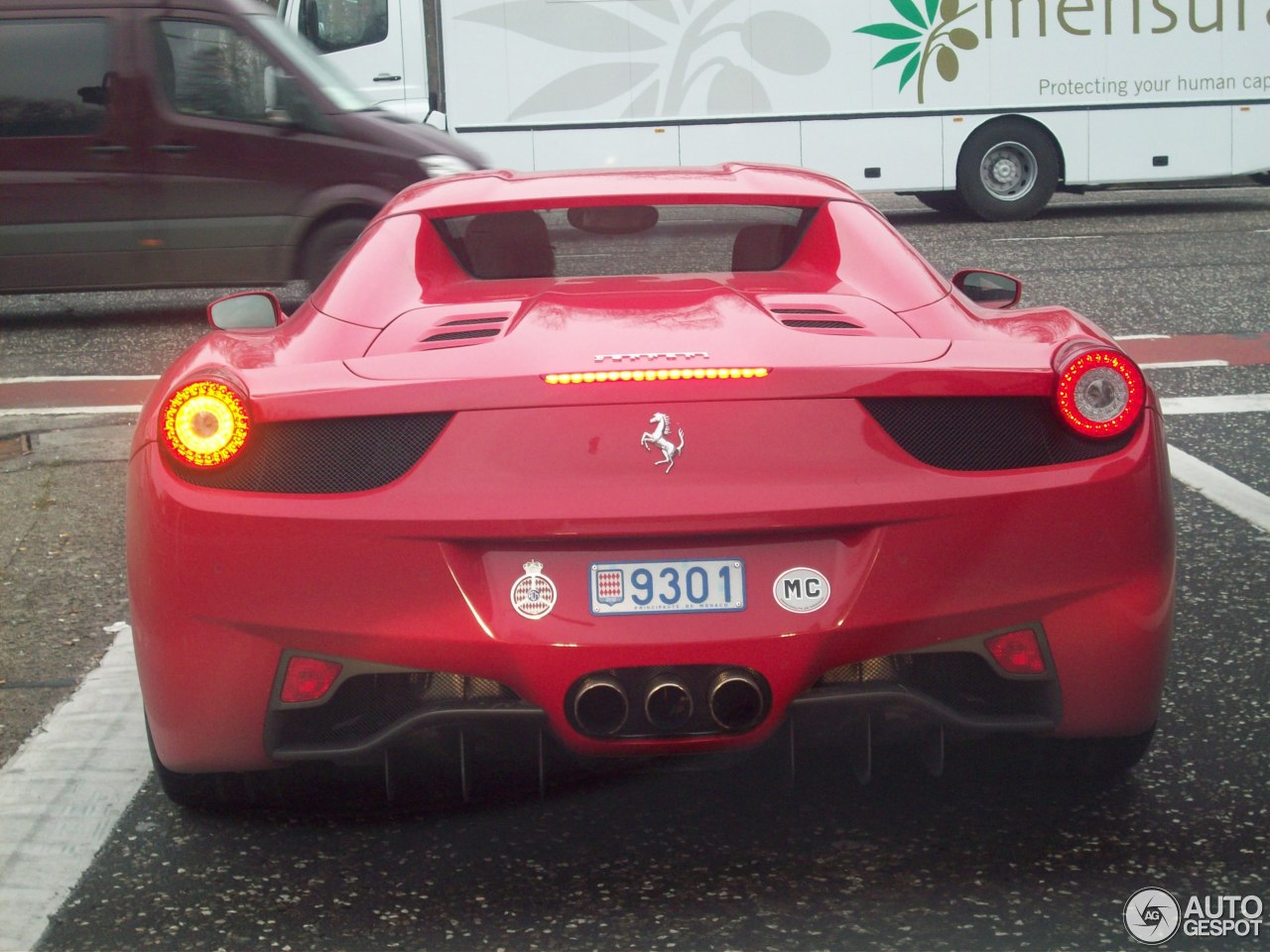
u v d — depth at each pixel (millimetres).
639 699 2730
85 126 10766
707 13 17781
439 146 11086
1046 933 2693
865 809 3199
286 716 2873
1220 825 3105
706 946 2672
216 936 2752
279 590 2760
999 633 2809
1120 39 18047
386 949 2691
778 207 3752
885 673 2848
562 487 2686
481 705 2795
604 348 2883
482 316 3184
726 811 3203
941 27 17891
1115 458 2852
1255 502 5781
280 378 2859
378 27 17578
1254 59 18156
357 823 3189
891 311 3232
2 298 12781
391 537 2707
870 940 2680
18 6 10711
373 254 3586
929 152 18094
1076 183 18281
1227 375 8359
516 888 2902
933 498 2732
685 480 2691
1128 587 2844
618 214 3730
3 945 2727
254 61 10844
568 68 17719
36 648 4480
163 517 2826
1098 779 3309
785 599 2721
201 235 10906
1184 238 15242
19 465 6812
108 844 3125
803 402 2744
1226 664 4055
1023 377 2805
